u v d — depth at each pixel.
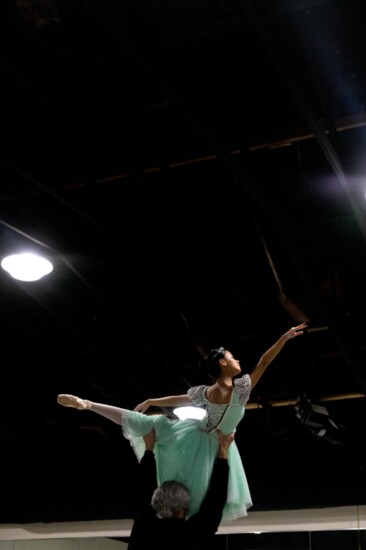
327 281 7.46
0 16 5.61
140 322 8.31
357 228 6.98
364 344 8.03
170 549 3.77
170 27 5.41
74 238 7.51
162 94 5.78
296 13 5.34
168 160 6.39
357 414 8.96
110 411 4.23
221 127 6.05
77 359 9.12
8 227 7.46
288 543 10.92
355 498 8.90
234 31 5.62
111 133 6.37
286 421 9.38
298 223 6.93
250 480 9.47
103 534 10.05
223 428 4.09
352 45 5.60
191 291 7.95
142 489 4.02
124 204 7.30
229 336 8.29
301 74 5.72
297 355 8.40
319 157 6.52
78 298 8.36
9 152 6.66
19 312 8.56
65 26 5.63
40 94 5.84
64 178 6.73
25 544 11.61
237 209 7.20
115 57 5.70
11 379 9.52
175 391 9.31
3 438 10.56
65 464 10.42
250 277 7.75
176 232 7.45
